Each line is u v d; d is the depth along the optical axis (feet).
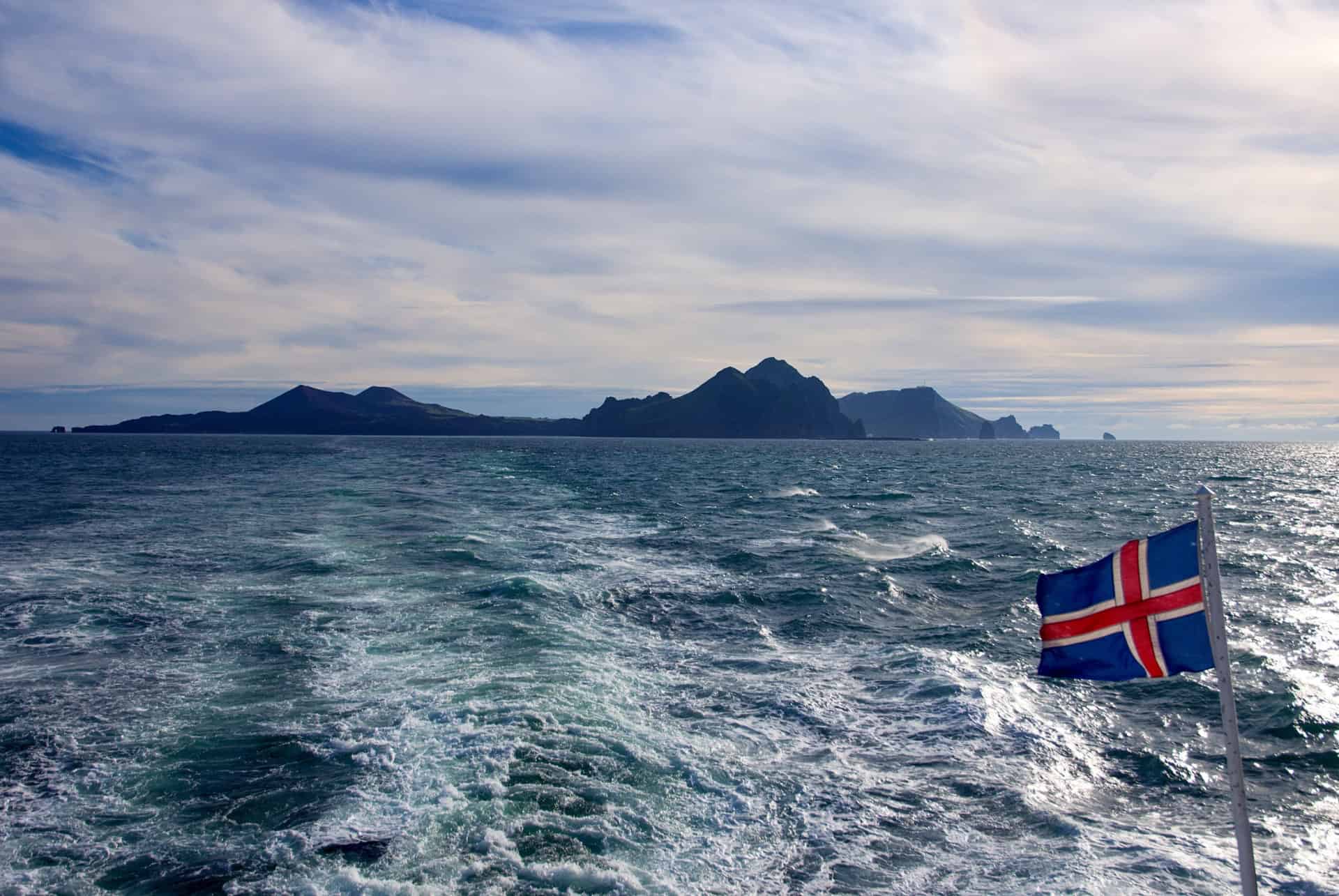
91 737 41.04
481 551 93.81
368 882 28.50
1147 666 25.34
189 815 33.37
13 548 95.35
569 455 449.48
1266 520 138.82
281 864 29.81
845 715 45.39
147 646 56.13
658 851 31.30
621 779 36.96
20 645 56.49
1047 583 27.58
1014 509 156.66
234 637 58.34
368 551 92.79
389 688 47.93
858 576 82.38
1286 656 56.03
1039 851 31.78
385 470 268.41
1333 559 94.53
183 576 78.89
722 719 44.62
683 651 57.41
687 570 84.94
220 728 42.04
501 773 36.99
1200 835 33.12
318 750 39.40
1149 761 39.88
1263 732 43.45
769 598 73.05
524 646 56.39
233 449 524.93
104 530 111.04
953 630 63.52
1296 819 34.50
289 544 97.96
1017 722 44.29
